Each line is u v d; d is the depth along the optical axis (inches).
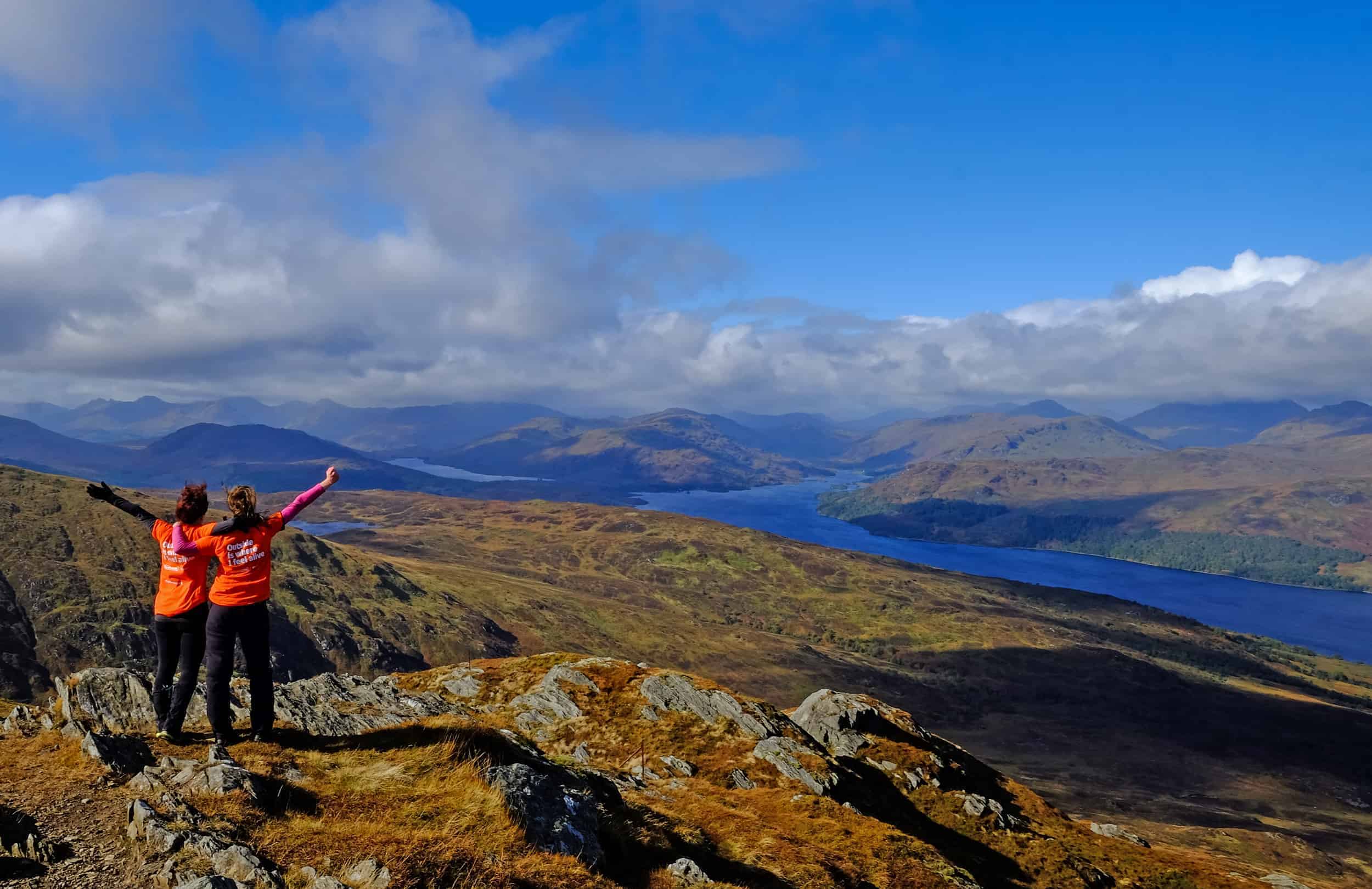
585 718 1803.6
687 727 1784.0
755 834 892.0
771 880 721.6
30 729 573.9
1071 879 1657.2
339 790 524.4
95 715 604.1
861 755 2064.5
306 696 893.8
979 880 1497.3
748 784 1537.9
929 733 2391.7
